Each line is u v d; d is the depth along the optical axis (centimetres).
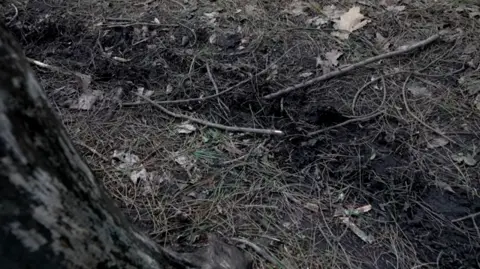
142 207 248
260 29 362
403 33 354
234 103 306
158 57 342
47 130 106
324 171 267
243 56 342
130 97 312
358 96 309
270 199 254
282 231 240
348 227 243
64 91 317
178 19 373
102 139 283
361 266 228
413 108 301
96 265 123
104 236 125
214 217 244
